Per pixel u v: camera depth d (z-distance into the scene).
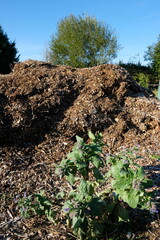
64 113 4.30
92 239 2.16
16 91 4.43
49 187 2.94
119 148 3.88
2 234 2.26
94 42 22.08
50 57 23.61
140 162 3.42
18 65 5.48
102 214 2.29
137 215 2.48
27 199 2.51
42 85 4.62
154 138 4.13
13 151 3.59
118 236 2.24
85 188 2.11
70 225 2.32
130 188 2.11
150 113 4.59
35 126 3.99
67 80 4.85
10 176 3.09
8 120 3.98
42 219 2.47
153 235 2.23
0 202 2.68
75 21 22.59
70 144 3.86
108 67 5.37
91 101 4.52
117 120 4.38
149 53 19.66
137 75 16.58
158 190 2.80
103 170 3.23
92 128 4.17
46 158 3.54
